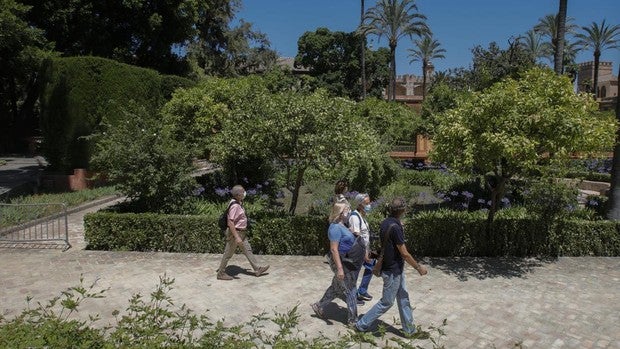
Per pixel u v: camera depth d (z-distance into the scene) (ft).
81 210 43.98
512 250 29.12
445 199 45.14
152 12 88.07
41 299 21.18
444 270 25.90
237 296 21.66
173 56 103.76
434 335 17.89
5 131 99.14
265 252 28.81
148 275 24.57
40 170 60.08
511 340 17.67
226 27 132.05
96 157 33.37
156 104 59.98
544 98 25.03
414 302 21.16
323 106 29.60
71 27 83.41
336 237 18.01
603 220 32.07
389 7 136.56
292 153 30.01
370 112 75.00
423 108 78.38
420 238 28.53
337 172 31.40
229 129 33.01
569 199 34.96
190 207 34.86
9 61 68.69
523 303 21.24
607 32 153.79
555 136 23.98
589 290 23.11
